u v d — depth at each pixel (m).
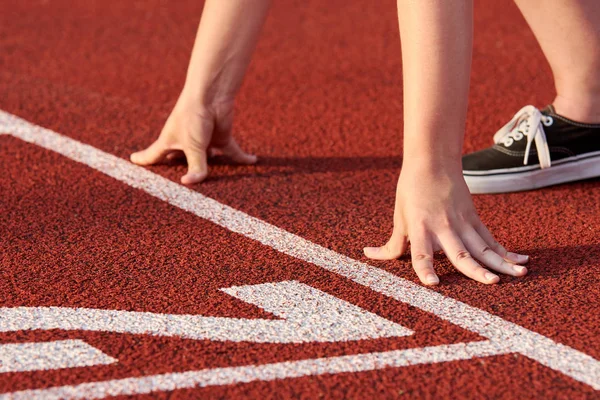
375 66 6.01
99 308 2.79
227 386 2.35
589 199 3.74
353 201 3.73
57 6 7.88
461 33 2.85
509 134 3.86
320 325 2.67
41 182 3.96
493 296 2.84
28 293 2.90
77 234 3.40
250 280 2.98
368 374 2.40
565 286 2.90
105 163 4.21
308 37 6.83
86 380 2.38
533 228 3.43
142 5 7.95
